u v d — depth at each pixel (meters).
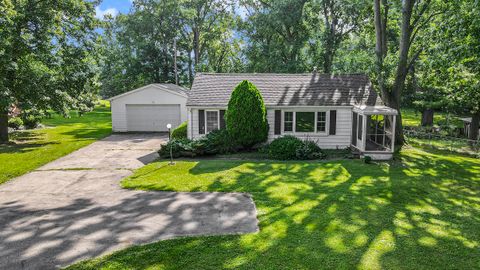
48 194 10.32
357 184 11.27
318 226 7.62
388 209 8.79
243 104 16.53
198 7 44.31
